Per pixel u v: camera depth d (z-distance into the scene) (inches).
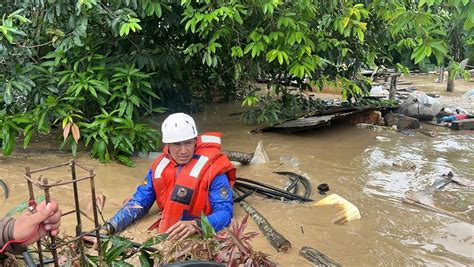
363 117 302.8
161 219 144.3
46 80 215.8
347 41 284.5
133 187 181.8
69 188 175.9
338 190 182.7
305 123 271.3
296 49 242.1
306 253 129.8
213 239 95.4
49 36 230.8
